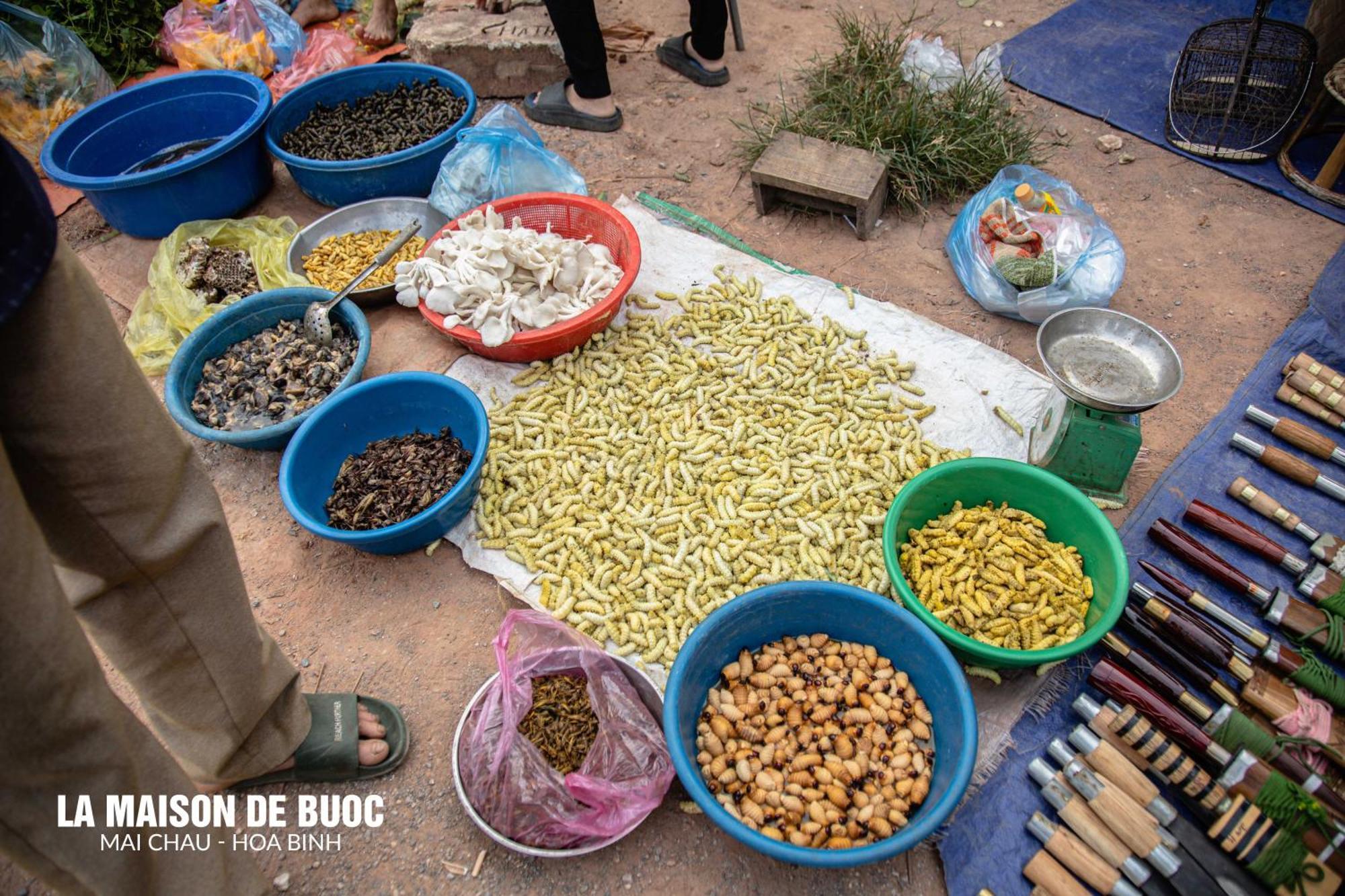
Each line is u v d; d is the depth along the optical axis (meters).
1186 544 2.46
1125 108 4.12
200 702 1.78
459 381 2.97
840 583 2.25
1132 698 2.10
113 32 4.73
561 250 3.12
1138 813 1.93
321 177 3.66
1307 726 2.08
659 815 2.12
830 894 1.99
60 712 1.24
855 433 2.86
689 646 2.03
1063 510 2.38
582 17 3.80
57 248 1.26
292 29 4.89
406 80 4.16
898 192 3.70
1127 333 2.56
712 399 2.96
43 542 1.25
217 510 1.63
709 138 4.21
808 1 5.10
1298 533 2.53
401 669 2.44
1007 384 2.96
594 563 2.56
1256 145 3.79
